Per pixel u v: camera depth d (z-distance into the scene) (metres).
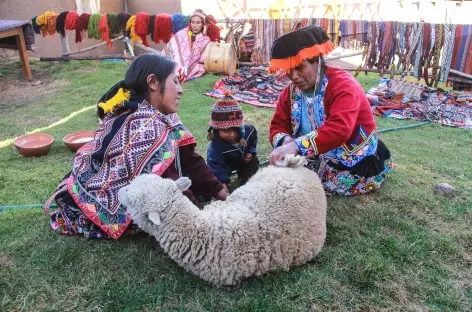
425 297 1.89
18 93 6.25
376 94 5.29
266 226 1.89
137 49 9.72
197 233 1.83
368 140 2.58
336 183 2.72
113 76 6.91
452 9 7.58
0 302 1.86
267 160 3.41
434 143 3.91
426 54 5.58
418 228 2.42
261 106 5.17
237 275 1.85
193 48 6.68
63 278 2.00
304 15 8.68
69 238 2.30
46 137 3.83
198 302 1.83
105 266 2.08
